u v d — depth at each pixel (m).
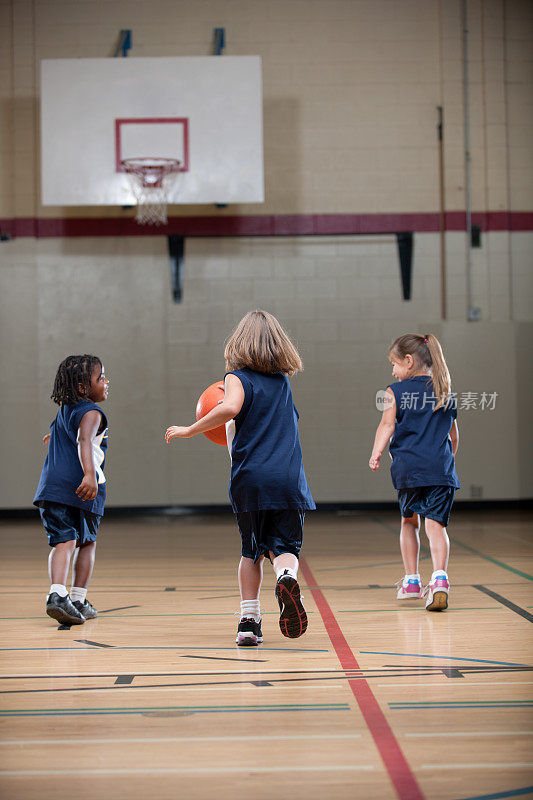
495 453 16.86
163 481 16.75
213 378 16.84
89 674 4.81
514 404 16.86
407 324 16.92
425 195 16.92
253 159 15.23
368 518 15.69
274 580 8.59
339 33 16.92
